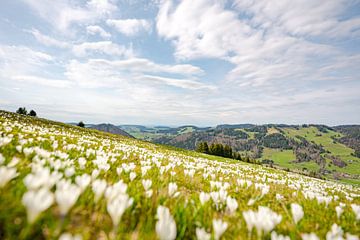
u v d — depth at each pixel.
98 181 2.87
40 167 3.05
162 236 1.90
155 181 5.46
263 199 5.78
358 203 8.38
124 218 2.64
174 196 3.73
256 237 2.75
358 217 4.28
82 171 4.69
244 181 8.18
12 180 2.94
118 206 2.08
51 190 2.92
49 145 7.97
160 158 13.34
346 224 4.14
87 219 2.46
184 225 2.49
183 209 3.04
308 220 4.01
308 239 2.27
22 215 2.12
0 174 2.22
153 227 2.57
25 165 4.04
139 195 3.37
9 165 3.29
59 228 1.85
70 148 8.20
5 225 1.93
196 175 8.58
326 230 3.48
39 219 2.05
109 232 2.28
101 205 2.80
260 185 7.22
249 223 2.58
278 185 10.44
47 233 2.01
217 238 2.21
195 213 3.02
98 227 2.35
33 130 14.51
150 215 2.78
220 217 3.42
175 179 6.46
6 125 12.80
